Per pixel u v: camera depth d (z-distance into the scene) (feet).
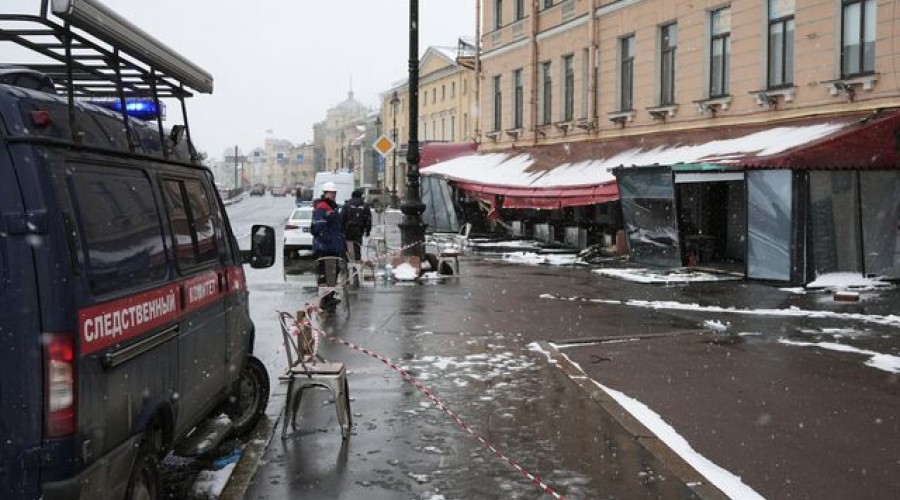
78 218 12.77
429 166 130.52
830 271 54.65
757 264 56.95
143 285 14.96
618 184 70.03
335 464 19.97
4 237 11.81
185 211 18.24
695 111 76.89
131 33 14.57
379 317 42.70
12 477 11.82
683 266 65.82
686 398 26.25
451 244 93.61
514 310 45.29
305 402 25.94
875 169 54.44
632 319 42.16
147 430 15.28
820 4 61.82
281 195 366.63
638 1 85.71
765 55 68.13
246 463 20.06
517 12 116.47
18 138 11.94
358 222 58.95
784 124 65.82
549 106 108.47
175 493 18.74
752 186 56.49
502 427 23.06
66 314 11.98
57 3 11.84
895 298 48.55
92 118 14.43
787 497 17.76
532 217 107.34
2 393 11.76
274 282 59.36
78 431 12.10
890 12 56.29
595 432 22.56
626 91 90.38
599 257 77.10
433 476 19.12
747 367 30.71
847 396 26.45
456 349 34.30
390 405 25.39
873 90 57.72
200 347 18.26
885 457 20.45
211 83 21.04
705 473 19.17
